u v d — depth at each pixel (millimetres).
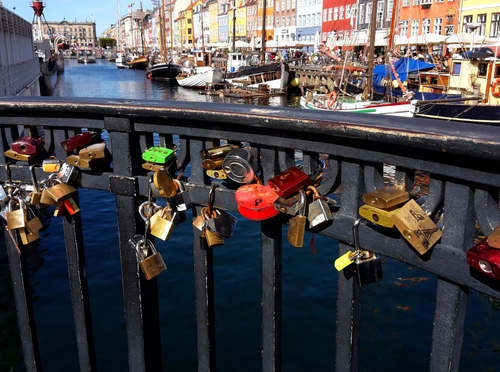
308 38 58625
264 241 1720
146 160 1781
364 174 1441
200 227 1761
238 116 1537
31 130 2102
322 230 1569
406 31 42000
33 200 1978
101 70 93250
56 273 8625
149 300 2041
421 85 24594
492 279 1190
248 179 1643
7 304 7574
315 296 7879
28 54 36094
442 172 1240
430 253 1317
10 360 6285
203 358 1974
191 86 50594
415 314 7453
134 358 2084
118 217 1931
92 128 1931
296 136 1516
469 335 6879
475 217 1271
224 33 84688
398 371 6133
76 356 6238
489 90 18781
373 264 1480
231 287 8234
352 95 26766
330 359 6312
